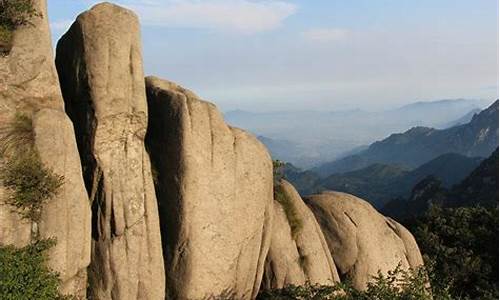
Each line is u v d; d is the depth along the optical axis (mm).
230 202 28797
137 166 26562
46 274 22875
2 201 22812
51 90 25359
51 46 26156
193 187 27672
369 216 36750
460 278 45781
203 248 27891
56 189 23500
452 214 54344
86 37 26344
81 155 26594
